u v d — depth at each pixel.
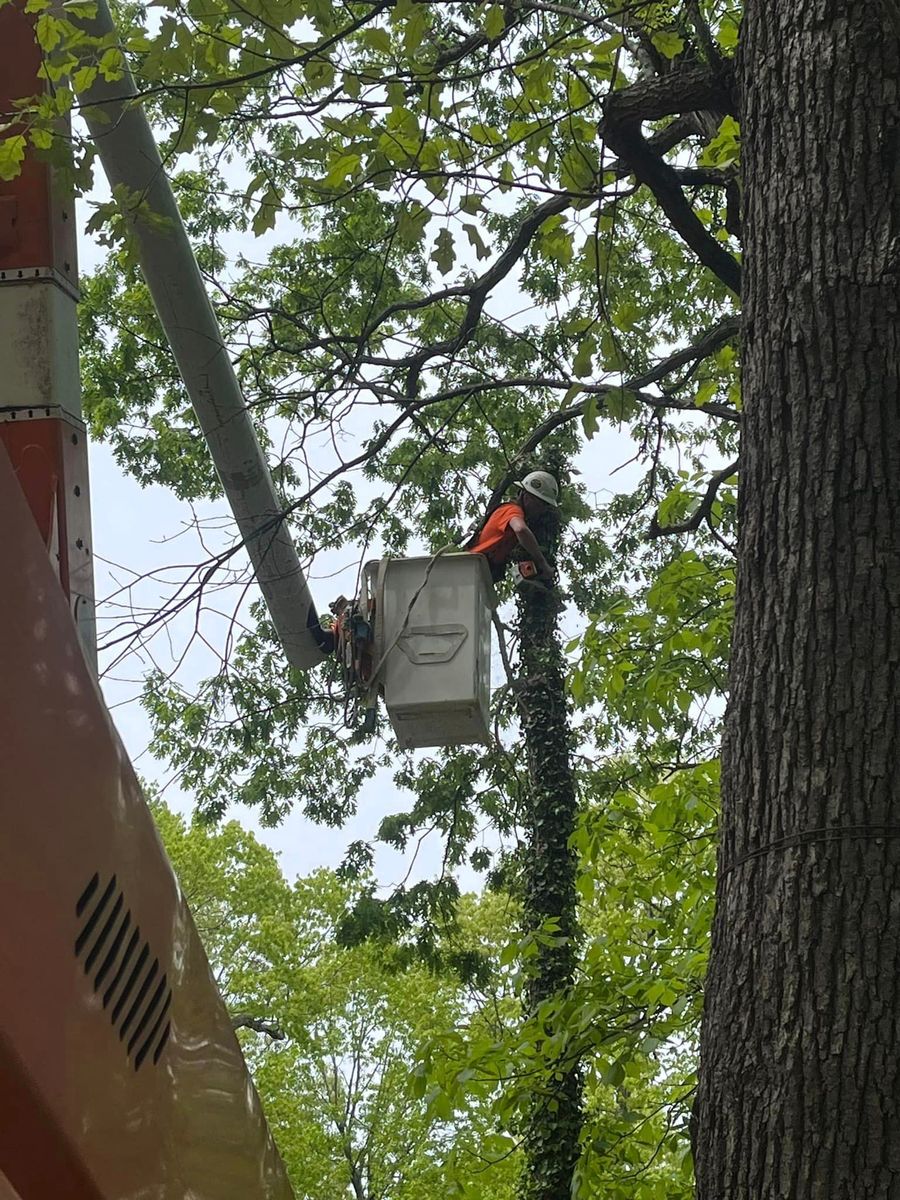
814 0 3.88
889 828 3.30
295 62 4.91
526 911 12.82
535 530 12.31
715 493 6.95
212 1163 2.15
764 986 3.29
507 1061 6.75
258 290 12.25
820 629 3.46
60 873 1.61
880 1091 3.11
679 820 7.82
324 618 7.00
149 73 5.13
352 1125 28.11
